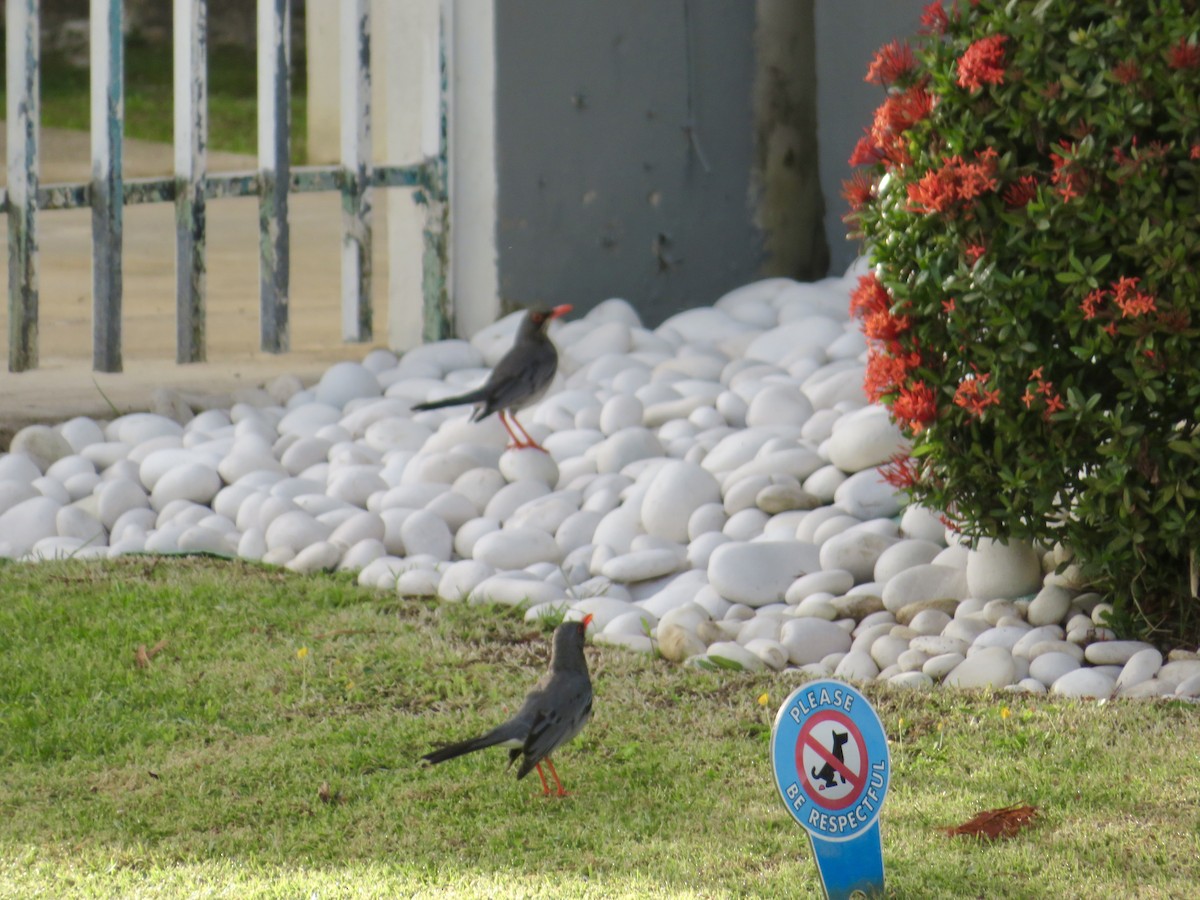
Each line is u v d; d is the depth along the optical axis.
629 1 19.00
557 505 13.51
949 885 7.50
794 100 20.34
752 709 9.97
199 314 17.84
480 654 11.02
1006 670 10.30
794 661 10.98
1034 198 10.09
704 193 19.86
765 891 7.53
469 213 18.72
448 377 17.16
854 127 20.19
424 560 12.73
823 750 7.17
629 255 19.42
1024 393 10.32
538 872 7.92
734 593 11.95
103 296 17.25
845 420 13.45
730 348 17.50
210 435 15.41
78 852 8.32
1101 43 9.87
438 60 18.36
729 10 19.75
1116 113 9.77
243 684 10.56
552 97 18.66
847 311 18.19
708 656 10.78
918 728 9.51
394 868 8.00
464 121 18.56
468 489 13.95
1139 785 8.59
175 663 10.91
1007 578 11.50
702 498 13.23
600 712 9.96
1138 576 10.70
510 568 12.79
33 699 10.39
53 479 14.48
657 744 9.51
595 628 11.49
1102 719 9.53
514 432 14.98
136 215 33.19
